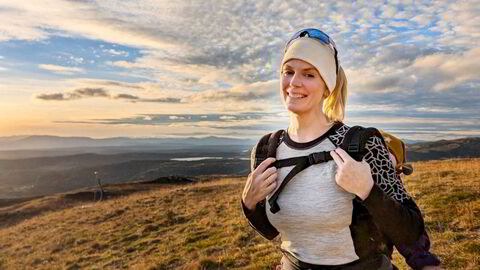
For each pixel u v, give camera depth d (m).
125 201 29.81
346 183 1.40
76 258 15.55
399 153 1.68
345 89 1.82
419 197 11.45
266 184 1.64
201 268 9.64
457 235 7.66
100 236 18.97
